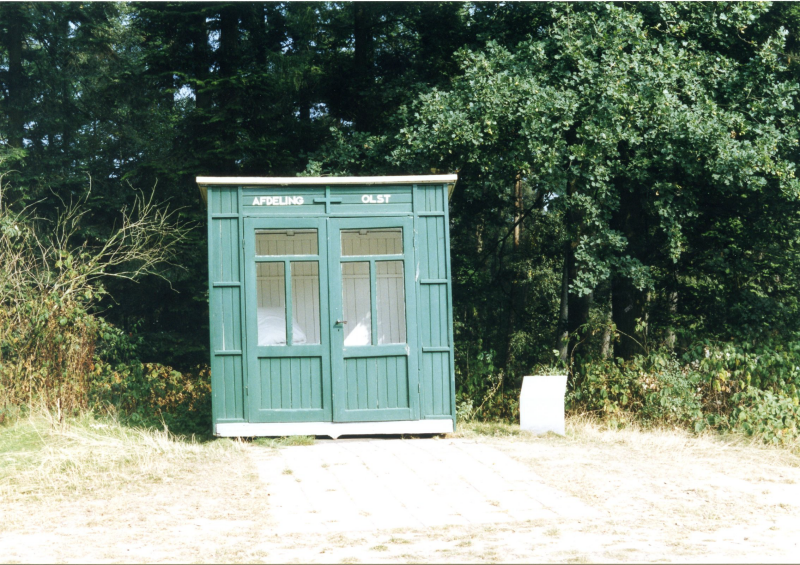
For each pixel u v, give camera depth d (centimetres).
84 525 588
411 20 1667
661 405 1039
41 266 1395
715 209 1462
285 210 920
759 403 1001
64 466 760
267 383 908
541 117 1189
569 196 1260
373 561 496
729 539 561
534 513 625
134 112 2053
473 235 1941
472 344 1767
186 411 1131
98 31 2139
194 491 687
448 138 1201
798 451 931
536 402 970
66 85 2183
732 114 1212
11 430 909
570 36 1244
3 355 1031
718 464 841
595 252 1234
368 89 1653
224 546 533
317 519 605
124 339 1284
